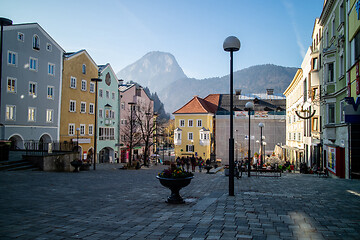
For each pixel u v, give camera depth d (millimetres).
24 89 34219
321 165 29609
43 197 9875
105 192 11602
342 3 22281
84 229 6184
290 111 53719
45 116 37375
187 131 63938
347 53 19984
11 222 6477
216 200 9859
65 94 40938
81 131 44219
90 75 46531
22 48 33906
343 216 7609
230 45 11000
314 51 31453
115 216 7434
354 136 20000
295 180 18828
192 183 16656
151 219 7148
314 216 7566
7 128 31781
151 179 17922
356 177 19875
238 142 64188
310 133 35312
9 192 10617
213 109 70062
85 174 20094
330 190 13297
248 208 8492
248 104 22125
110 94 52188
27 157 20109
